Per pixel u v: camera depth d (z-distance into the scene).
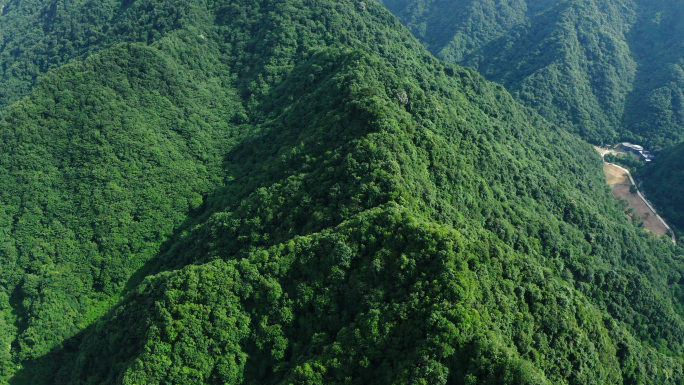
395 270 76.38
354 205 90.81
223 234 104.50
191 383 75.31
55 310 107.44
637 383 89.94
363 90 114.50
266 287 80.56
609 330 94.06
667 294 130.12
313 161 106.50
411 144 102.25
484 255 79.25
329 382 67.88
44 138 129.00
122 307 89.81
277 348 77.75
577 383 77.12
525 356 73.31
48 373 100.19
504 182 122.31
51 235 118.38
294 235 94.75
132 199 124.06
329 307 78.56
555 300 81.62
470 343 65.94
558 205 131.25
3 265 113.25
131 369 75.00
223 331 77.75
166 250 120.81
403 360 66.69
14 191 122.75
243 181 124.12
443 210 95.69
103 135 129.50
